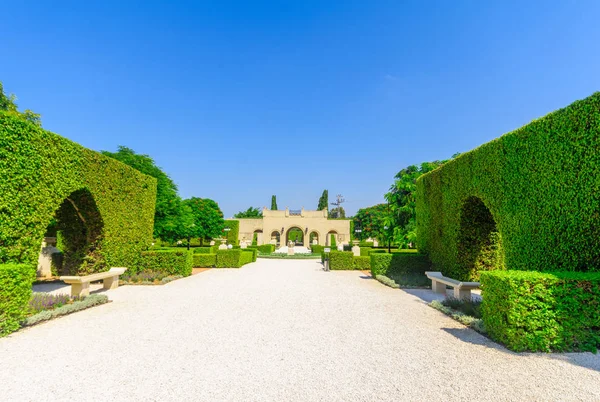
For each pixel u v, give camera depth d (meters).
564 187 5.88
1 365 3.85
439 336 5.16
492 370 3.80
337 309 7.12
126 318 6.20
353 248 22.19
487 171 8.41
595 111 5.38
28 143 7.07
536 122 6.66
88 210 10.02
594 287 4.64
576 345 4.55
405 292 9.53
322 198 73.50
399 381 3.48
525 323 4.50
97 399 3.04
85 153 9.23
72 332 5.25
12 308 5.24
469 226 10.23
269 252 34.00
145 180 13.21
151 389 3.25
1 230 6.42
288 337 5.04
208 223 33.59
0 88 15.79
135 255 12.32
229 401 3.03
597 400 3.10
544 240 6.28
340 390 3.27
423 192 13.34
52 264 13.39
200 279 12.22
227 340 4.86
